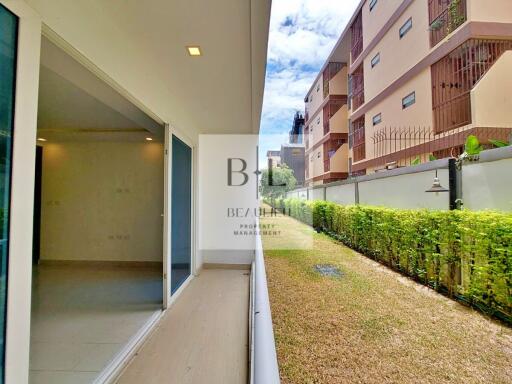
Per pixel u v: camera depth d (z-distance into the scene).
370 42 8.21
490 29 4.95
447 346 1.81
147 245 4.82
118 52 1.97
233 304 3.20
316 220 6.84
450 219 2.66
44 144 4.88
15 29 1.12
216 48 2.12
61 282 3.95
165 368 2.00
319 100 12.78
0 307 1.07
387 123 7.34
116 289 3.64
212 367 2.01
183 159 3.74
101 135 4.45
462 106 5.16
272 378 0.97
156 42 2.05
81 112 3.38
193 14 1.72
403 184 3.94
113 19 1.79
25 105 1.15
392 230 3.66
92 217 4.86
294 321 2.18
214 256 4.78
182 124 3.61
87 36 1.62
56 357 2.08
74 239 4.86
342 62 11.57
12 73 1.11
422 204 3.48
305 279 3.25
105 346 2.23
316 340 1.90
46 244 4.86
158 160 4.86
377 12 7.81
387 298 2.64
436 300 2.58
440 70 5.59
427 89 5.86
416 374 1.54
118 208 4.86
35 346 2.23
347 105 11.42
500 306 2.15
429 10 5.79
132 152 4.89
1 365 1.06
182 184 3.70
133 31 1.92
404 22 6.60
